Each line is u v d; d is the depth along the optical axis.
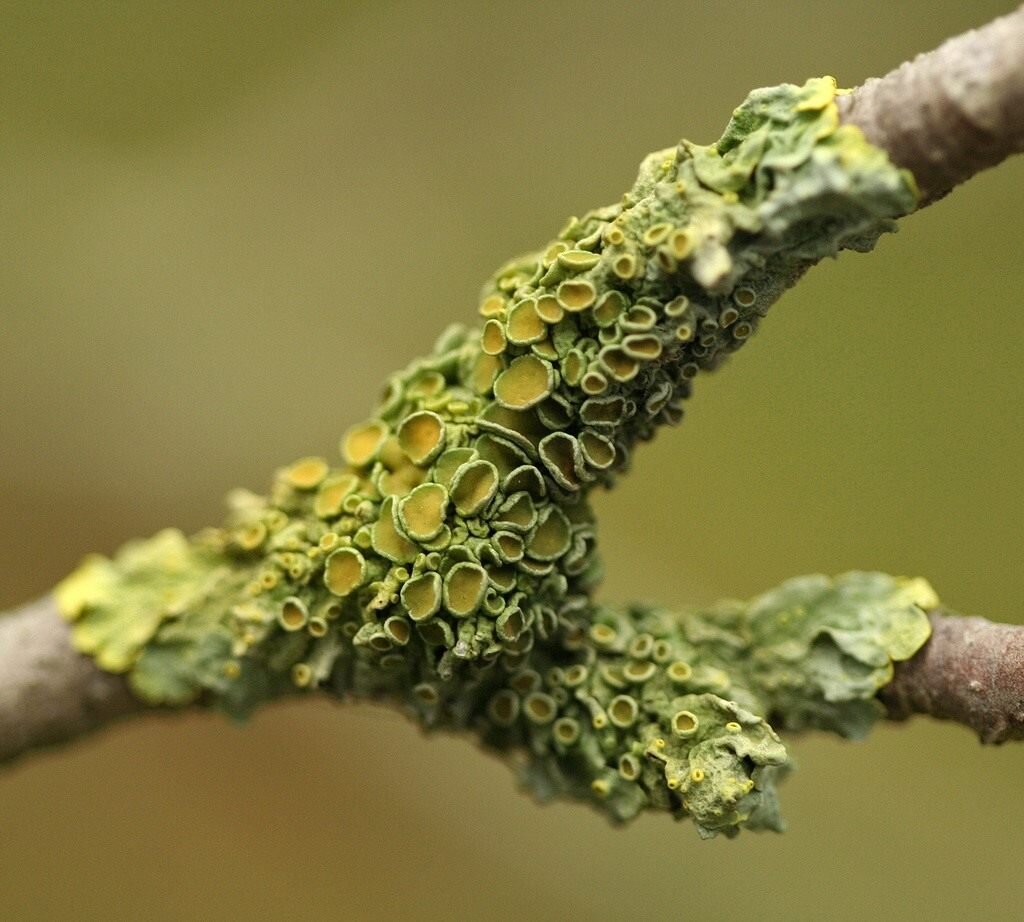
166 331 0.40
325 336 0.40
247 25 0.41
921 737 0.36
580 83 0.40
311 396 0.40
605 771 0.23
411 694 0.24
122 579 0.25
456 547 0.23
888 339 0.37
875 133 0.22
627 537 0.38
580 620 0.24
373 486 0.23
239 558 0.24
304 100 0.41
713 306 0.23
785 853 0.35
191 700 0.24
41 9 0.40
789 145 0.22
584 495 0.23
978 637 0.23
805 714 0.24
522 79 0.40
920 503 0.36
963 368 0.36
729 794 0.23
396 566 0.23
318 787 0.36
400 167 0.40
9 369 0.39
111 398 0.39
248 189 0.41
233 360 0.40
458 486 0.23
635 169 0.39
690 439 0.38
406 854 0.35
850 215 0.22
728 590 0.37
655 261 0.23
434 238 0.40
